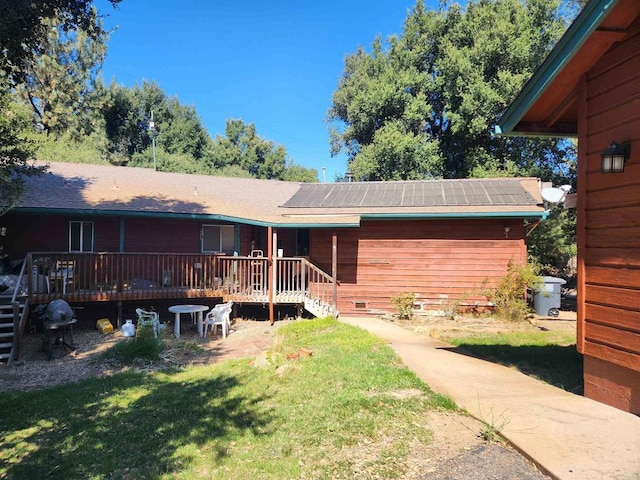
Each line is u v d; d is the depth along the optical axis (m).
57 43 26.00
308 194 14.35
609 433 3.39
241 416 4.36
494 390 4.62
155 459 3.57
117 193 12.75
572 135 5.76
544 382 5.05
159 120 37.78
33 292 9.50
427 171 21.98
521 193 12.23
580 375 5.36
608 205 4.12
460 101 22.03
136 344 7.88
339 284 12.25
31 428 4.50
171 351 8.38
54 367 7.38
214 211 12.09
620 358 3.91
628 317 3.83
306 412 4.26
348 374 5.39
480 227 11.60
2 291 9.79
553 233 15.49
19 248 11.50
